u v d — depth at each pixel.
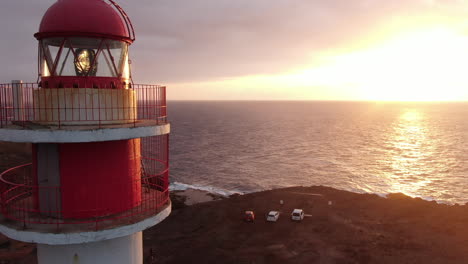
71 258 7.80
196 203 56.03
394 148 119.06
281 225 40.59
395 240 34.22
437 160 96.56
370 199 48.75
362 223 39.75
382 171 84.81
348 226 38.81
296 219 41.44
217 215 44.62
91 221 7.64
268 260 31.91
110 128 7.25
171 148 122.19
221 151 116.38
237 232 39.22
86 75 7.84
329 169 88.19
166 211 8.67
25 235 7.21
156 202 8.98
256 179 80.19
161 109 8.95
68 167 7.58
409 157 102.06
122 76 8.39
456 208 42.09
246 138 149.25
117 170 8.05
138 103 8.98
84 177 7.68
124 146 8.16
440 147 119.88
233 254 33.38
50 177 7.75
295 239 36.28
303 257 32.06
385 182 74.75
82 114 7.61
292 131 175.88
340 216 42.34
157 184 10.64
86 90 7.61
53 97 7.51
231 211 45.91
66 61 7.73
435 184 72.25
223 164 96.19
